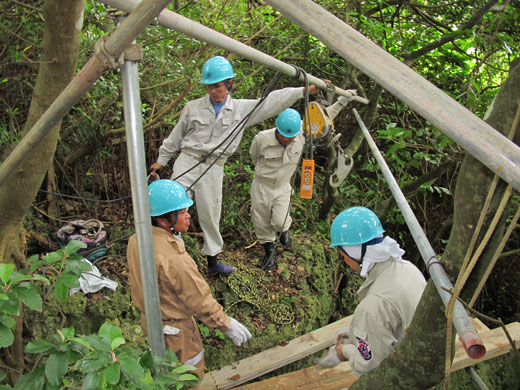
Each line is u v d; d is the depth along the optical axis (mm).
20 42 4375
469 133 1006
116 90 4766
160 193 3182
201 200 4555
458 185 1743
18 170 3133
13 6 4211
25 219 4867
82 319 4270
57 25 2512
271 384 3908
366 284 2889
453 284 1850
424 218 7738
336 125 7398
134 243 3240
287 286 5391
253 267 5488
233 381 4273
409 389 2164
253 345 4738
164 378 1718
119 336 1668
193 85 4934
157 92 5145
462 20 6754
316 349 4602
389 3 6566
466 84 6605
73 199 5547
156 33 4758
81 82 1949
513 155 965
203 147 4367
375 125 7406
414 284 2736
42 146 3057
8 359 3646
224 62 4176
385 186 7312
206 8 5156
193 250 5359
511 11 5910
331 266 6133
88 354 1648
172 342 3240
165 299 3176
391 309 2631
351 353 3037
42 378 1619
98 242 4785
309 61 6922
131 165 1921
